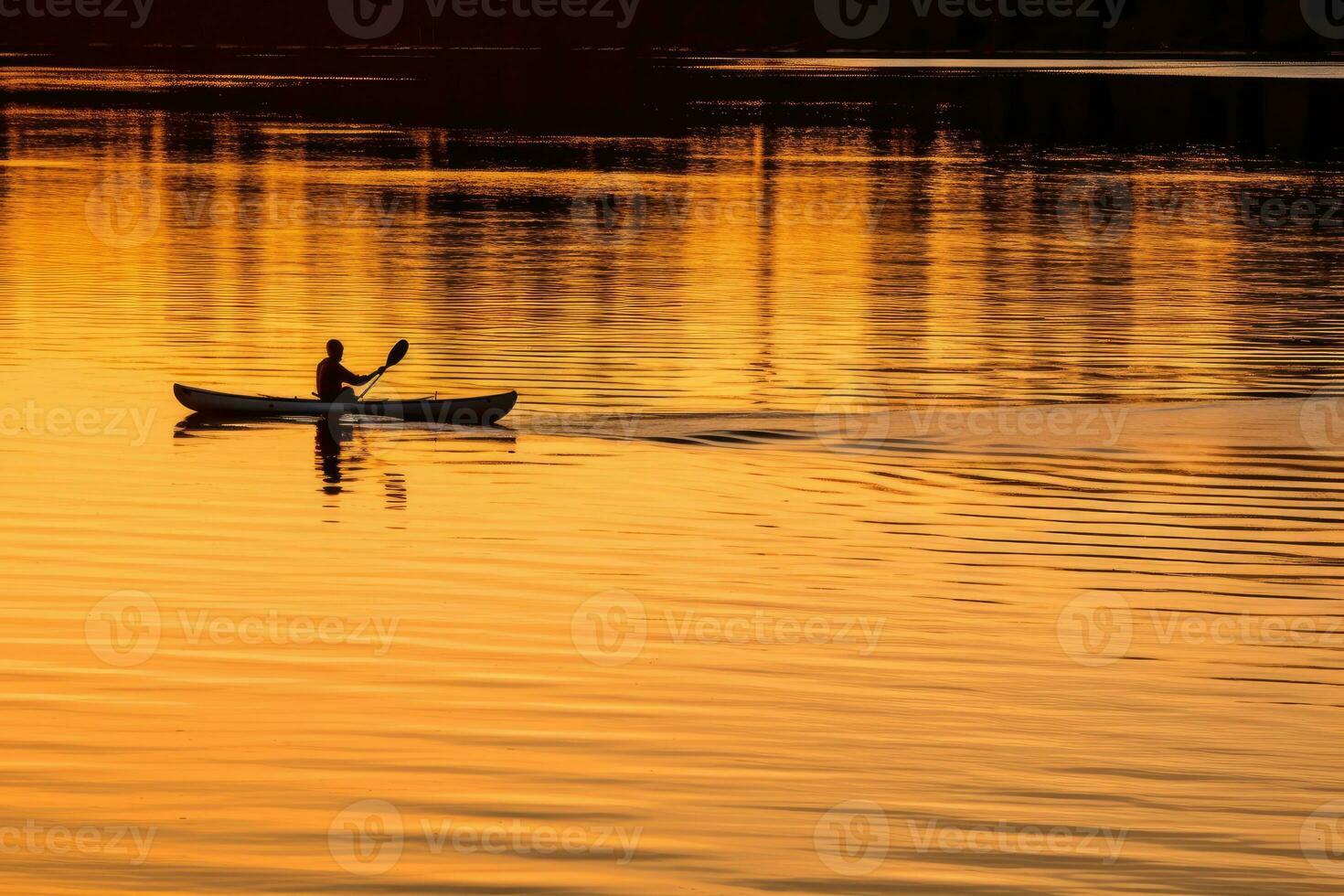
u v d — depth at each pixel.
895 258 126.25
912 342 89.94
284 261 118.12
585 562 50.28
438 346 86.31
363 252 123.50
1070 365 83.88
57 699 38.12
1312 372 82.31
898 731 37.34
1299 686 40.81
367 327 91.44
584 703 38.56
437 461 63.22
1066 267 121.94
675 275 114.75
